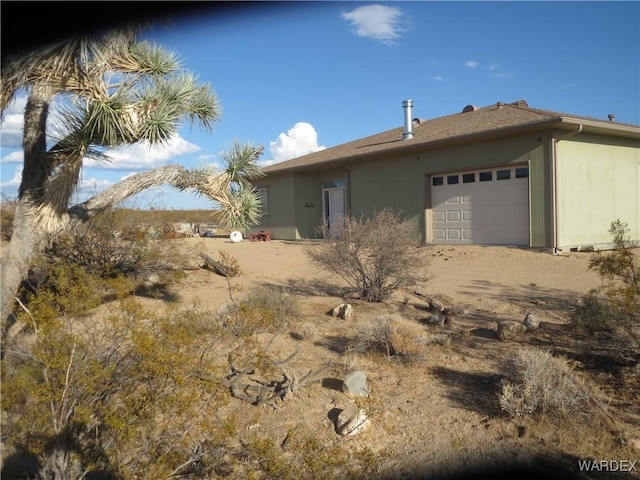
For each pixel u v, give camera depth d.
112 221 9.06
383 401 5.70
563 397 5.20
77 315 4.03
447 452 4.70
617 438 4.81
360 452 4.39
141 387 3.63
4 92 4.82
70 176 5.14
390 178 19.06
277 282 11.93
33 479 3.37
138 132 4.98
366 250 10.05
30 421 3.24
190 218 22.30
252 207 6.49
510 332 7.56
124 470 3.35
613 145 16.61
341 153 21.97
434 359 6.87
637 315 6.64
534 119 14.84
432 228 17.98
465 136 15.95
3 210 9.52
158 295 9.76
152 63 5.26
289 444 4.39
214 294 10.21
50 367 3.32
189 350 3.94
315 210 23.72
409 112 19.73
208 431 3.93
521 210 15.51
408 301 10.06
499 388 5.68
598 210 15.96
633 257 6.76
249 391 5.57
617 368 6.15
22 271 5.05
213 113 5.90
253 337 6.18
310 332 7.63
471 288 11.14
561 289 10.73
